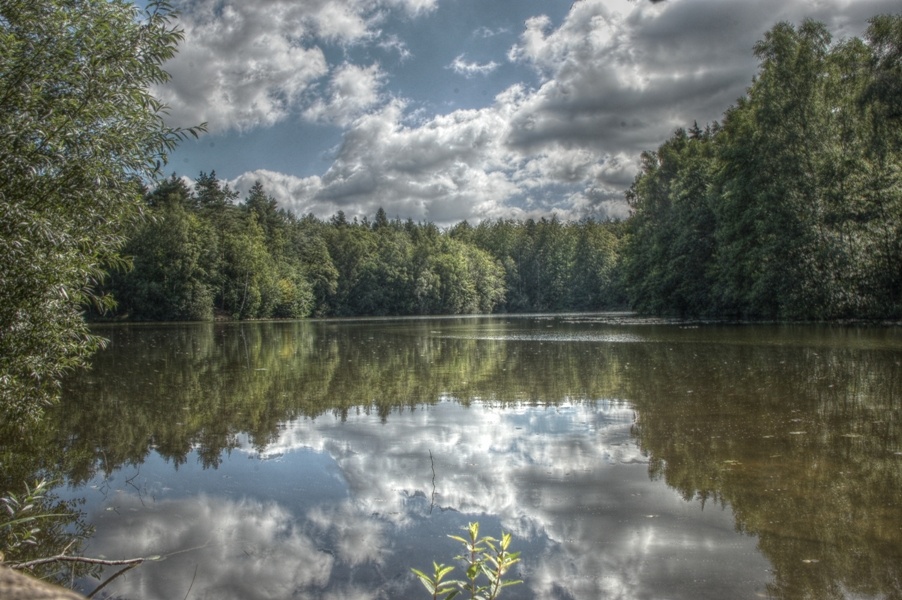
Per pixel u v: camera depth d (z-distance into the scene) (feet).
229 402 41.93
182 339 114.21
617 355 67.87
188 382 52.16
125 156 27.32
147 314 214.69
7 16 24.50
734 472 23.63
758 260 116.47
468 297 342.44
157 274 214.90
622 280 195.72
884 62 102.53
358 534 18.54
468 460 26.45
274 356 76.59
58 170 25.38
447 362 66.03
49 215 25.27
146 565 16.56
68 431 33.24
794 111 112.98
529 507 20.57
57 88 25.25
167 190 252.42
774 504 20.10
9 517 19.34
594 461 25.77
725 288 129.59
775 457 25.45
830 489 21.39
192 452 28.55
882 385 42.24
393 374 56.24
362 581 15.51
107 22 26.37
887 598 14.02
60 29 25.27
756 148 116.57
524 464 25.64
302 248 326.85
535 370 57.00
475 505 20.90
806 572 15.38
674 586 14.85
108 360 72.23
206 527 19.26
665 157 178.81
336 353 80.07
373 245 348.38
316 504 21.27
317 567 16.31
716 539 17.52
